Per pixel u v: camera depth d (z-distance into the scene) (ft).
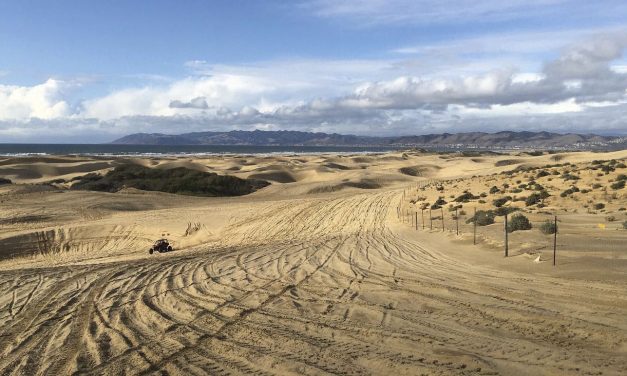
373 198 176.65
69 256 116.88
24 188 204.44
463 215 108.78
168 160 407.44
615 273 41.70
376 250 66.49
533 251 54.29
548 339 27.68
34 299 45.91
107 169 327.26
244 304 39.52
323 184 251.39
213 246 105.40
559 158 342.64
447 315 33.35
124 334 33.22
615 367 23.40
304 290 43.52
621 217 85.25
